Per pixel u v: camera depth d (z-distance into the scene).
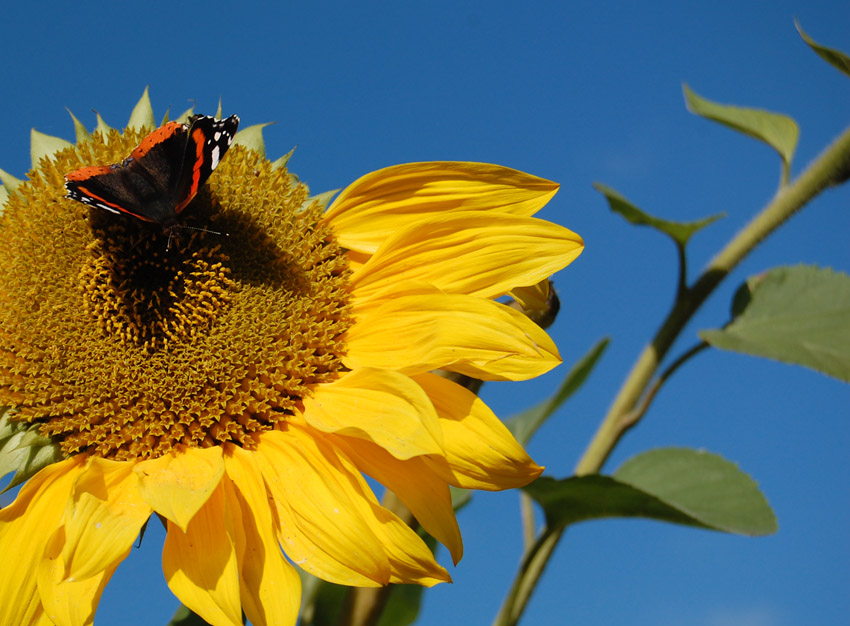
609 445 0.82
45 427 0.69
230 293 0.72
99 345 0.70
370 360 0.71
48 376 0.70
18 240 0.71
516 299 0.73
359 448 0.69
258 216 0.73
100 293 0.71
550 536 0.80
